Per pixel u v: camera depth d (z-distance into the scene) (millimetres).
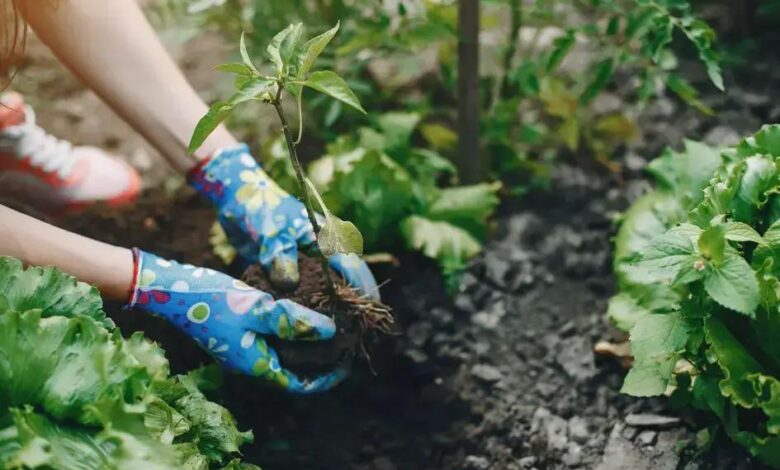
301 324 1306
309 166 1610
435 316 1534
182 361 1479
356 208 1527
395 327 1519
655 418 1409
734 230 1228
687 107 1741
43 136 1570
